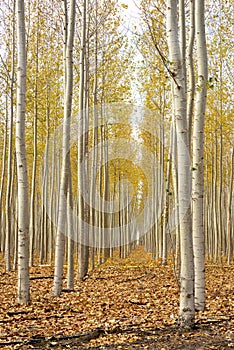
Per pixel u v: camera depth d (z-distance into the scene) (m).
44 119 19.77
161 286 11.80
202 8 8.23
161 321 7.16
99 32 17.17
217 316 7.30
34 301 9.47
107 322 7.27
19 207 9.15
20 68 9.28
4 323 7.40
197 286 7.90
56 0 15.09
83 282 13.34
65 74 11.80
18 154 9.12
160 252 21.92
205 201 25.91
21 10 9.38
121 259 24.22
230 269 17.34
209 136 20.72
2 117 19.30
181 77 6.40
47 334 6.63
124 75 17.94
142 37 14.76
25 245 9.22
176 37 6.40
